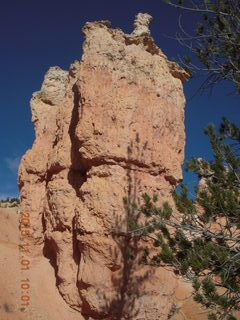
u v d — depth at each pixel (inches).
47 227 724.7
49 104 848.9
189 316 730.2
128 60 705.0
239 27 445.4
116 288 622.2
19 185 800.3
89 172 661.3
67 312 645.3
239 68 455.8
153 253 637.9
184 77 772.0
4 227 972.6
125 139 660.1
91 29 713.0
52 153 754.2
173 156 711.1
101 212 628.1
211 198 428.8
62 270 667.4
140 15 773.9
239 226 421.4
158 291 644.7
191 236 478.6
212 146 447.5
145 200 486.9
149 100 703.1
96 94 665.6
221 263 402.3
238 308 403.5
